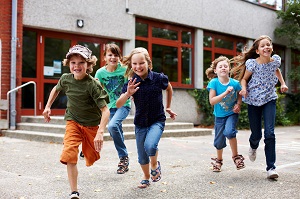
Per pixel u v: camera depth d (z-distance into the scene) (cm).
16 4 1034
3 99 1027
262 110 510
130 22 1292
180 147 821
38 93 1133
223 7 1633
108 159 639
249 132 1309
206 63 1587
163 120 432
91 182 468
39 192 418
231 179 484
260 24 1831
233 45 1720
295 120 1847
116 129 514
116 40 1289
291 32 1881
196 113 1495
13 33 1034
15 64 1040
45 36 1142
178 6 1446
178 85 1473
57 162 610
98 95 388
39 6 1089
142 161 434
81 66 380
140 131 432
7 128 1023
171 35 1457
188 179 484
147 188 437
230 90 480
